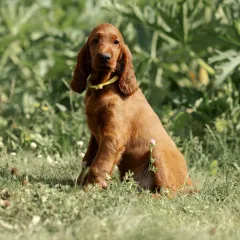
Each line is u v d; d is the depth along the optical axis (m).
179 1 14.70
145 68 14.27
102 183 8.86
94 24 17.53
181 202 8.67
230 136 12.62
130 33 16.16
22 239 6.85
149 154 9.18
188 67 15.92
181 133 12.95
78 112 13.06
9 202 7.81
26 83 16.23
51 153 11.66
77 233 6.97
